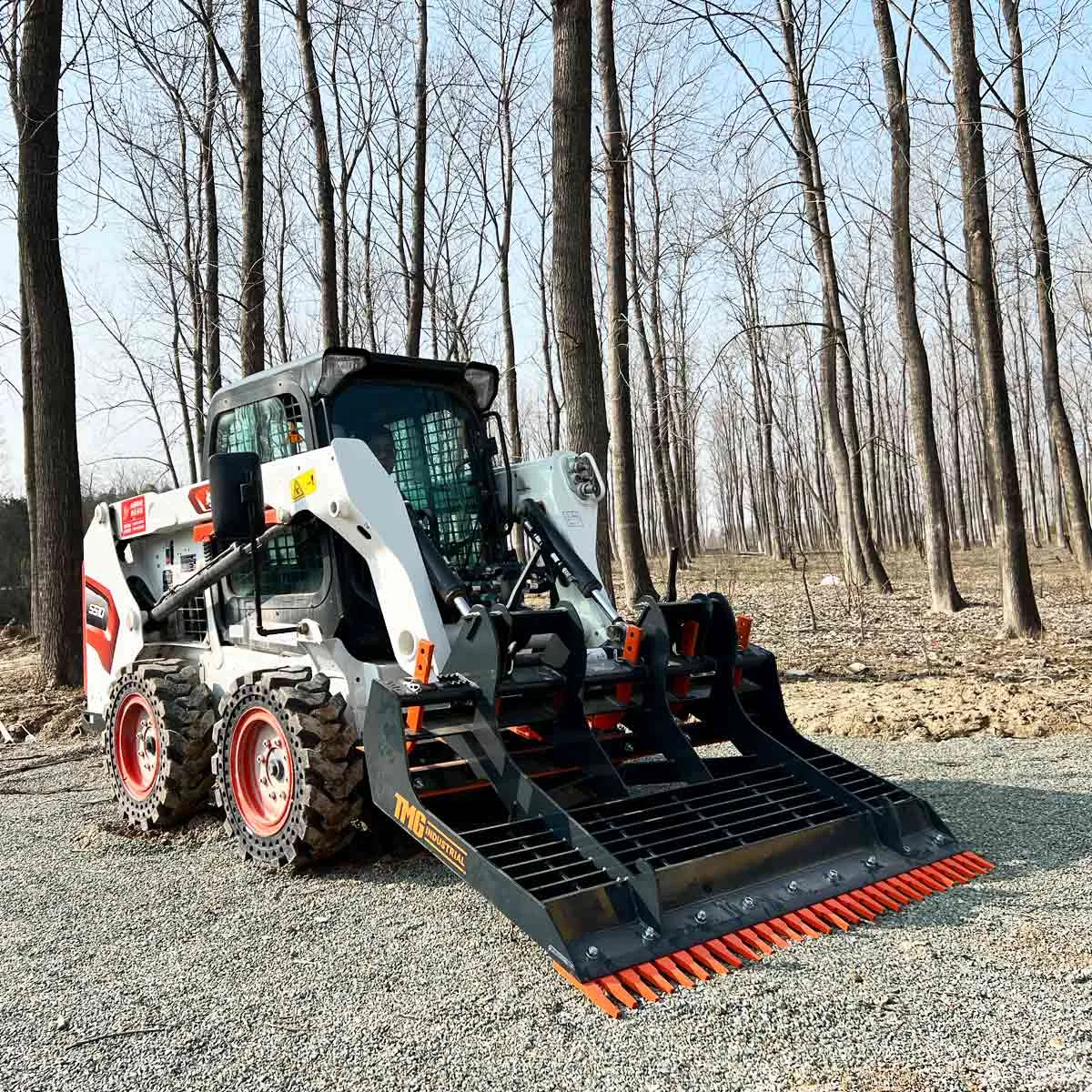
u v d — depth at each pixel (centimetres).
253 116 1152
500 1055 281
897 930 359
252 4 1152
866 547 2141
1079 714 719
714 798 427
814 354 2183
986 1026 285
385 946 366
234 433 562
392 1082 269
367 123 1805
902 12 695
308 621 491
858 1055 273
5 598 1809
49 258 978
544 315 2616
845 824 410
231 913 409
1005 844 450
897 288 1622
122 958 365
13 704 923
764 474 4006
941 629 1362
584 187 791
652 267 2539
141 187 1762
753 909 360
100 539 647
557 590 536
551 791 424
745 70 848
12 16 805
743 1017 297
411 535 449
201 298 1698
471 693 410
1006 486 1223
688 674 484
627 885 345
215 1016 314
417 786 400
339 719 453
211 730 543
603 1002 303
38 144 966
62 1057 291
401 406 520
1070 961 325
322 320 1391
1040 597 1734
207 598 570
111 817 581
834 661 1098
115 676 629
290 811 448
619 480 1363
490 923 386
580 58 787
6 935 392
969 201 1216
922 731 707
